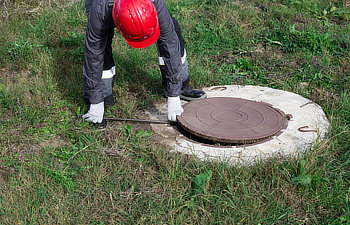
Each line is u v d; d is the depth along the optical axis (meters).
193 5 7.57
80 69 5.26
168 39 3.37
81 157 3.38
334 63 5.64
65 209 2.77
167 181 3.03
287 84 5.01
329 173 3.19
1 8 7.04
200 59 5.82
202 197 2.78
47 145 3.64
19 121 3.97
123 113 4.23
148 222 2.67
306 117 4.00
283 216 2.73
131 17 2.92
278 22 6.93
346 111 4.15
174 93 3.73
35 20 6.75
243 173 3.05
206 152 3.38
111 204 2.84
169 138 3.66
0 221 2.63
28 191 2.92
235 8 7.34
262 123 3.77
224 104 4.18
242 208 2.74
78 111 4.05
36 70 5.10
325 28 6.82
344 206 2.84
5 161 3.37
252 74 5.51
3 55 5.43
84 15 6.98
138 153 3.44
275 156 3.26
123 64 5.41
